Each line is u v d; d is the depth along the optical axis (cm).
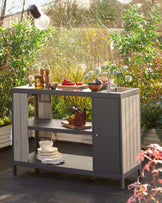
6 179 412
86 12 812
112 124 369
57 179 409
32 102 627
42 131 461
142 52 565
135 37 541
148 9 748
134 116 389
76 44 655
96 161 383
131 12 550
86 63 632
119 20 757
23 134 423
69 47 652
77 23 800
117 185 384
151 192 361
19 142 426
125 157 373
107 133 373
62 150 529
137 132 396
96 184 389
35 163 418
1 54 538
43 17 693
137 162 399
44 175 425
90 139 543
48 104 461
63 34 662
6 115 573
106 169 378
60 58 632
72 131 399
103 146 377
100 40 651
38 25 689
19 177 418
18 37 551
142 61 547
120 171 370
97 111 376
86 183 393
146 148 512
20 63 559
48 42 652
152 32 541
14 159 429
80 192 366
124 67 493
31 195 361
